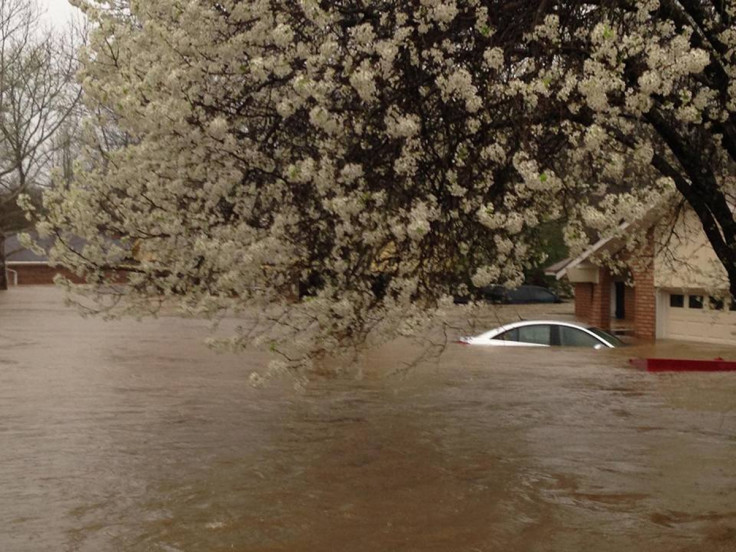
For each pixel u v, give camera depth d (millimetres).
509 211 6934
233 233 7293
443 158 7012
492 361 16219
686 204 10688
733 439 10312
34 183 39375
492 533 7043
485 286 7609
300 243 7375
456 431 10734
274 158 7516
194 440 10156
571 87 6465
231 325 24797
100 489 8211
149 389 13609
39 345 20094
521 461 9281
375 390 13453
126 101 7172
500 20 7434
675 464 9180
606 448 9875
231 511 7586
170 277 8250
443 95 6781
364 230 7062
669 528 7184
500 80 7137
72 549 6668
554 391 13469
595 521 7367
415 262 7145
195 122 7258
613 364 16250
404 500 7918
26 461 9195
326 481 8508
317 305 7059
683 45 6539
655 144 8836
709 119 7727
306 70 7062
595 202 8414
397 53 6977
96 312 8844
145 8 7352
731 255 7523
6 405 12273
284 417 11516
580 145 7309
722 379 14789
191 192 7738
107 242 8883
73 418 11367
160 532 7055
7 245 60969
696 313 21500
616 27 7234
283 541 6855
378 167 7094
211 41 7219
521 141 6922
